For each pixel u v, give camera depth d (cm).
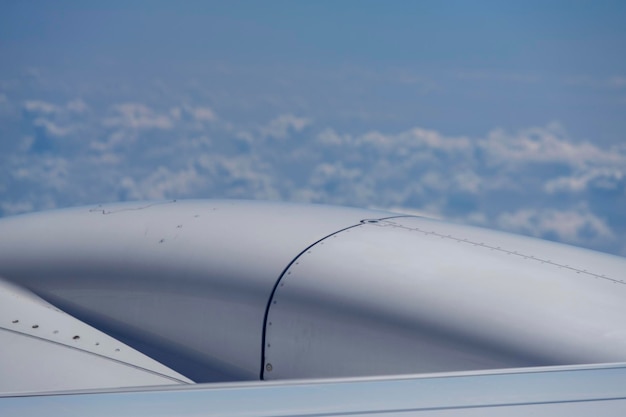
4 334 799
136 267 888
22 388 712
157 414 267
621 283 783
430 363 714
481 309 721
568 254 861
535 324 698
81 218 1002
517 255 832
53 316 849
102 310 891
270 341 791
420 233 880
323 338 764
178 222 935
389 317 739
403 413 275
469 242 861
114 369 767
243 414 269
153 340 858
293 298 788
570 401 291
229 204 995
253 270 827
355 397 290
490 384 309
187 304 845
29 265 941
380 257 808
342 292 771
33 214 1061
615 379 320
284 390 296
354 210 984
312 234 867
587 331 684
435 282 759
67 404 274
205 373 823
